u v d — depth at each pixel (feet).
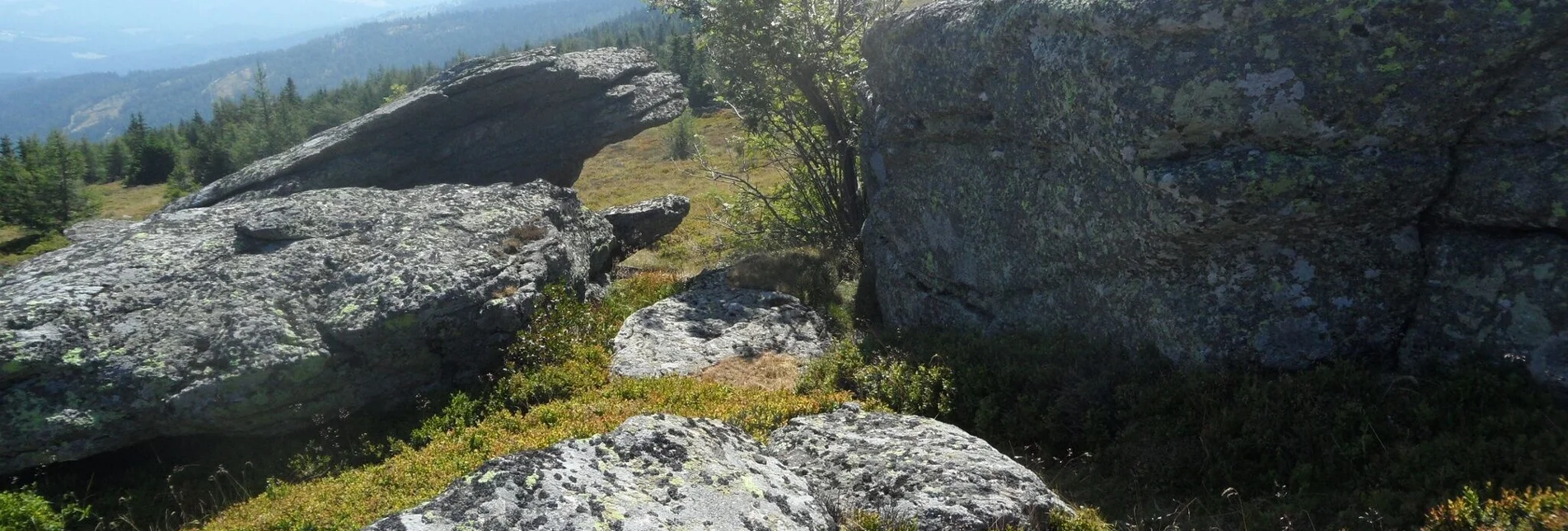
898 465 24.35
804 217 76.89
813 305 55.21
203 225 49.37
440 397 40.57
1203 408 28.14
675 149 186.09
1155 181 29.53
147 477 37.01
